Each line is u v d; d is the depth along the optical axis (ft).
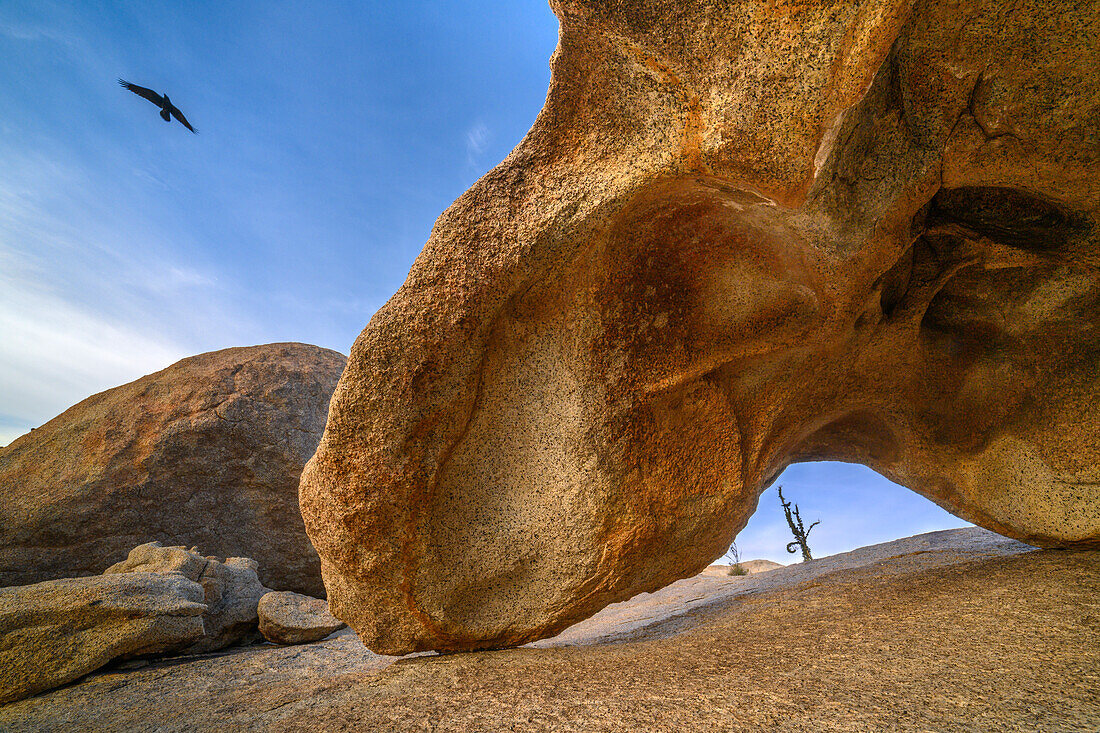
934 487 11.96
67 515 19.63
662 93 7.43
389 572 9.25
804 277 9.18
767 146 6.72
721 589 17.98
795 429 11.74
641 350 9.52
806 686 6.10
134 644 12.73
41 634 11.94
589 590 9.50
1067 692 5.26
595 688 6.82
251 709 8.14
